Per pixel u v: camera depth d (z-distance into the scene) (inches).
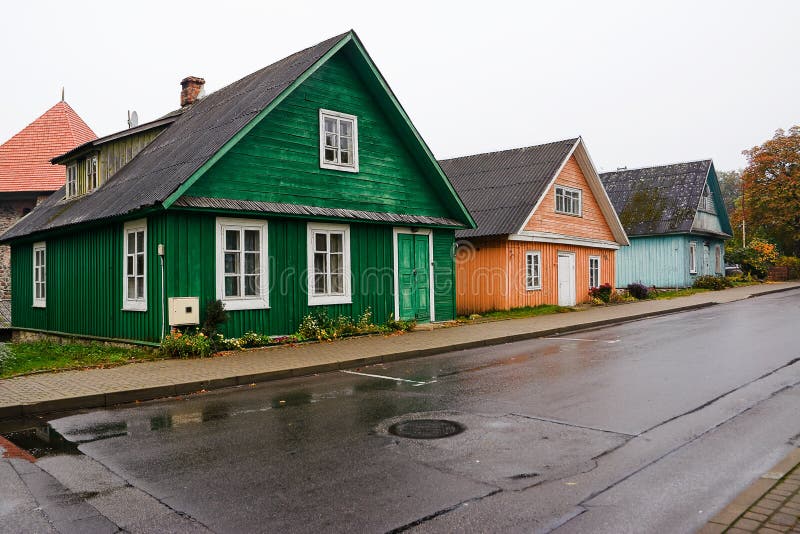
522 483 190.5
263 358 442.3
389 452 224.8
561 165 920.3
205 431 261.4
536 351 489.1
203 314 482.6
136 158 653.3
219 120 562.9
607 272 1081.4
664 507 170.2
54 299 656.4
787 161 1542.8
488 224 855.1
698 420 259.0
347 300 590.2
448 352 502.6
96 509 176.4
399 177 651.5
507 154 1035.3
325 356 450.3
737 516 155.9
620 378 356.8
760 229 1840.6
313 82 572.7
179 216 470.6
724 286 1269.7
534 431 248.7
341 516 167.5
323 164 576.1
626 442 230.5
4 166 1031.6
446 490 185.6
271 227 531.5
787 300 930.1
